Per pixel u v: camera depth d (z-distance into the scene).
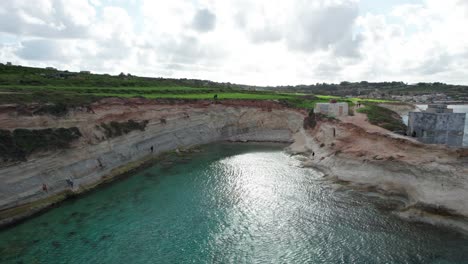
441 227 26.12
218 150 58.28
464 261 21.86
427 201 27.91
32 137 32.62
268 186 37.88
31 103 35.03
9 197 28.80
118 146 43.81
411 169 31.03
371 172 35.31
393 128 43.38
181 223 28.31
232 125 69.19
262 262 22.62
